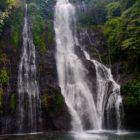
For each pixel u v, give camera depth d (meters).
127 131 22.38
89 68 26.72
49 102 23.64
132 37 24.86
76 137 18.98
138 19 25.00
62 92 25.52
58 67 26.50
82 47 28.77
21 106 23.12
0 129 21.75
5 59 24.00
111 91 24.62
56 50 27.55
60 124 23.14
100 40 28.61
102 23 30.66
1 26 24.67
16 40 25.42
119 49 26.36
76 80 26.59
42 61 25.80
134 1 27.91
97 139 17.98
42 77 25.02
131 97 22.91
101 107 24.59
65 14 31.39
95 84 25.95
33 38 26.55
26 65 24.97
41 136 19.81
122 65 25.89
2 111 22.11
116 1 31.42
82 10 32.25
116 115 23.59
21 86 23.89
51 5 31.62
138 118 23.19
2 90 22.66
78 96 25.53
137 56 24.39
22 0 29.59
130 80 24.06
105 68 26.78
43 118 23.17
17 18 26.95
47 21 29.08
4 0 25.70
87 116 24.50
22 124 22.64
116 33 27.11
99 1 31.73
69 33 29.91
